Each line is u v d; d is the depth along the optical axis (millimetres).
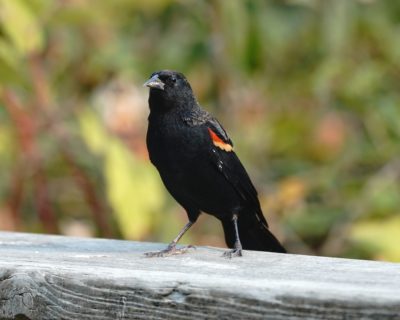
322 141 13172
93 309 5836
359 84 13070
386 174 12961
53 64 12602
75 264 6438
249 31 12305
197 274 5961
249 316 5461
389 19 13352
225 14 11891
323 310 5312
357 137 13523
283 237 12867
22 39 10578
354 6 12891
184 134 8617
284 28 12820
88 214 13312
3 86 11141
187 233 12016
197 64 13234
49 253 7371
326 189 13195
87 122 11344
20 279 5945
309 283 5602
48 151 12297
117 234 12586
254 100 13305
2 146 11852
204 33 13047
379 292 5312
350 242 12273
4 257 6973
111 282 5793
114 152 11094
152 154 8812
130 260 7027
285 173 13453
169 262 6891
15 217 12039
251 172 13164
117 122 11625
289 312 5375
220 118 13250
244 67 12523
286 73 13492
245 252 7453
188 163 8641
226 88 13258
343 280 5852
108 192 11312
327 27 12492
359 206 12578
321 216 12844
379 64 13609
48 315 5926
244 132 13164
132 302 5746
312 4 12695
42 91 11719
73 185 13250
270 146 13414
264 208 12703
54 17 11461
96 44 12570
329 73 12883
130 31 13156
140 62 13000
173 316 5652
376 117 13195
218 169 8695
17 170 11953
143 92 12695
